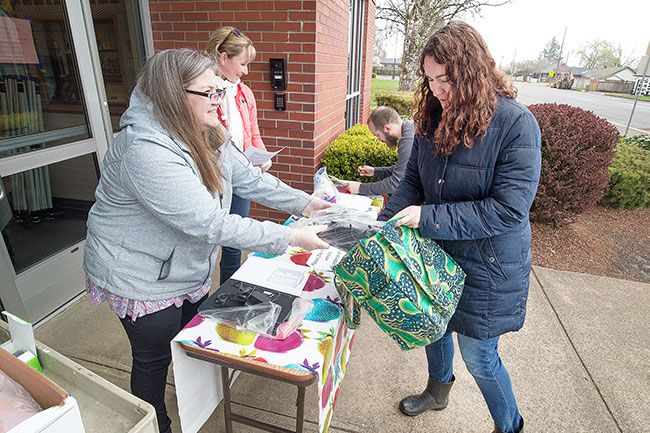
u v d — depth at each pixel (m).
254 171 1.76
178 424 1.86
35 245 2.49
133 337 1.41
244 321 1.37
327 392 1.44
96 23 2.87
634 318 2.82
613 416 2.02
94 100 2.80
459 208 1.33
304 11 3.23
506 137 1.24
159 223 1.28
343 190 2.80
